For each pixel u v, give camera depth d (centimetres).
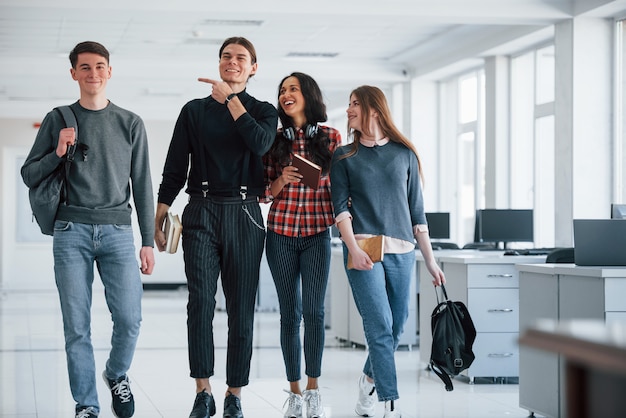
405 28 1122
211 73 1337
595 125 921
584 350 110
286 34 1162
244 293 395
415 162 430
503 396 558
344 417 464
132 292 398
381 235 412
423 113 1382
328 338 911
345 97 1627
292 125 425
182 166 403
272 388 570
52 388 570
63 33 1145
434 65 1287
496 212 963
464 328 416
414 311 805
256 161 396
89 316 394
